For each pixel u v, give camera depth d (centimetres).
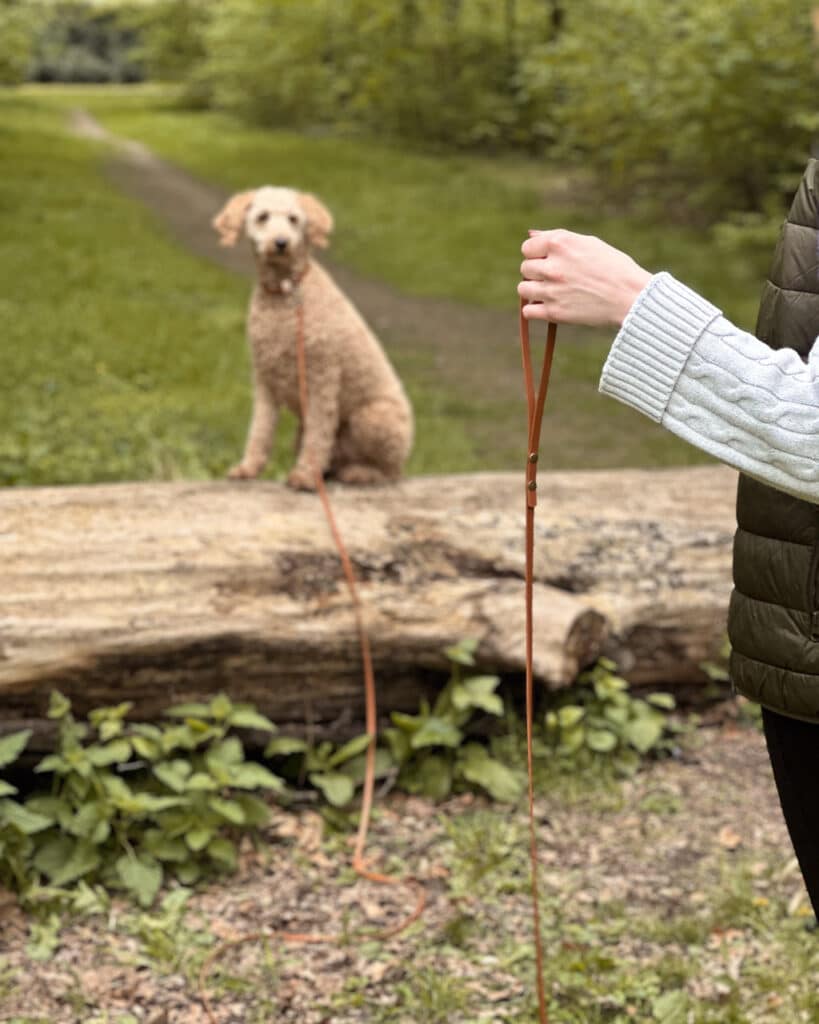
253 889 314
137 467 620
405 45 2533
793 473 145
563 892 315
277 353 402
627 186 1634
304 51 2878
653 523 414
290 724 359
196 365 883
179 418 731
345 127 2648
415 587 369
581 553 399
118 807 317
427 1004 269
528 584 195
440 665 365
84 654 331
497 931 299
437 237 1488
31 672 326
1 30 3156
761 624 169
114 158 2273
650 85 1446
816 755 173
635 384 150
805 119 1195
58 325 972
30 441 652
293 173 2045
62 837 313
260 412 417
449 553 385
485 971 284
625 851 334
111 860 314
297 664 353
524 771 366
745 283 1172
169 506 379
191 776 333
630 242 1387
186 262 1323
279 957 287
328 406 405
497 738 376
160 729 347
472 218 1603
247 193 405
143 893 301
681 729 396
